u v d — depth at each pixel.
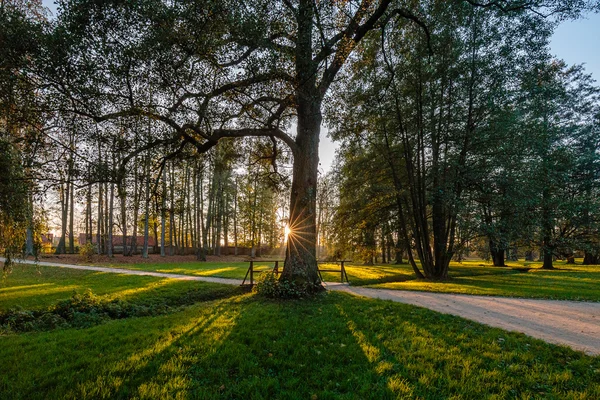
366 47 13.16
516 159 13.81
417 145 15.78
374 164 17.19
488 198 14.23
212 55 6.45
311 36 7.79
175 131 8.05
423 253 16.23
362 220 17.88
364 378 3.79
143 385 3.55
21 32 5.48
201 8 5.66
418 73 14.28
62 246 28.88
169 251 34.88
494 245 15.27
